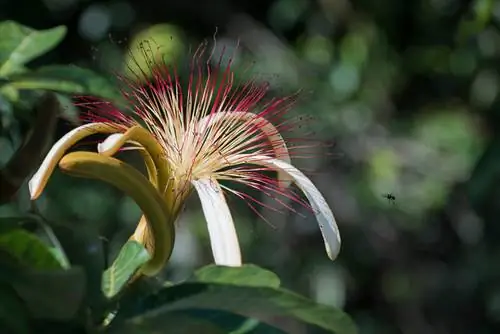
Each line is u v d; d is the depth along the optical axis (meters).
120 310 2.10
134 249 2.23
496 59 7.95
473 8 6.87
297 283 7.38
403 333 8.03
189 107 2.72
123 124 2.65
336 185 7.82
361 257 7.86
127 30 7.48
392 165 7.92
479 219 7.55
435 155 8.17
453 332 8.00
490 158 6.00
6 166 2.86
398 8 8.16
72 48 7.14
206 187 2.62
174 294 2.10
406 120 8.32
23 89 3.20
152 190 2.30
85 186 6.61
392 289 8.04
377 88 8.26
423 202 8.05
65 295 1.99
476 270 7.79
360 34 8.29
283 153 2.79
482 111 8.23
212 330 2.10
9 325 1.98
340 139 7.87
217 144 2.69
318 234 7.43
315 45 8.25
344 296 7.63
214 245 2.53
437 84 8.47
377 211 7.89
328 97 7.98
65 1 7.09
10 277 1.98
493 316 7.84
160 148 2.48
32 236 2.03
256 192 6.65
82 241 2.34
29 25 6.82
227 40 7.97
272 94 5.12
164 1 7.73
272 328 2.11
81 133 2.33
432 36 8.17
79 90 2.79
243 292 2.07
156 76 2.77
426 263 8.06
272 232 7.20
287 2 8.29
